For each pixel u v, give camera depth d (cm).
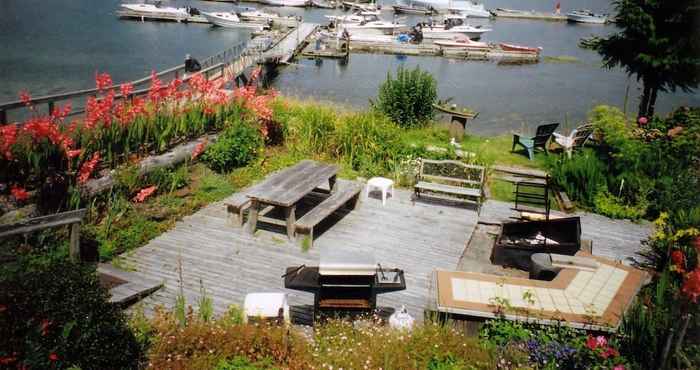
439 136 1770
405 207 1193
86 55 3634
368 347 658
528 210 1213
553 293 758
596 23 6450
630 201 1245
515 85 3356
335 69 3588
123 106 1237
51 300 583
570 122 2555
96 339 575
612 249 1053
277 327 681
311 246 995
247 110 1463
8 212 913
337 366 631
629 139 1428
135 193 1130
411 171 1350
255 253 961
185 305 790
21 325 562
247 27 5019
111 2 6231
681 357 616
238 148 1334
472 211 1192
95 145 1120
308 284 739
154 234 998
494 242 1052
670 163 1291
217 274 886
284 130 1530
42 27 4541
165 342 645
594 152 1432
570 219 959
